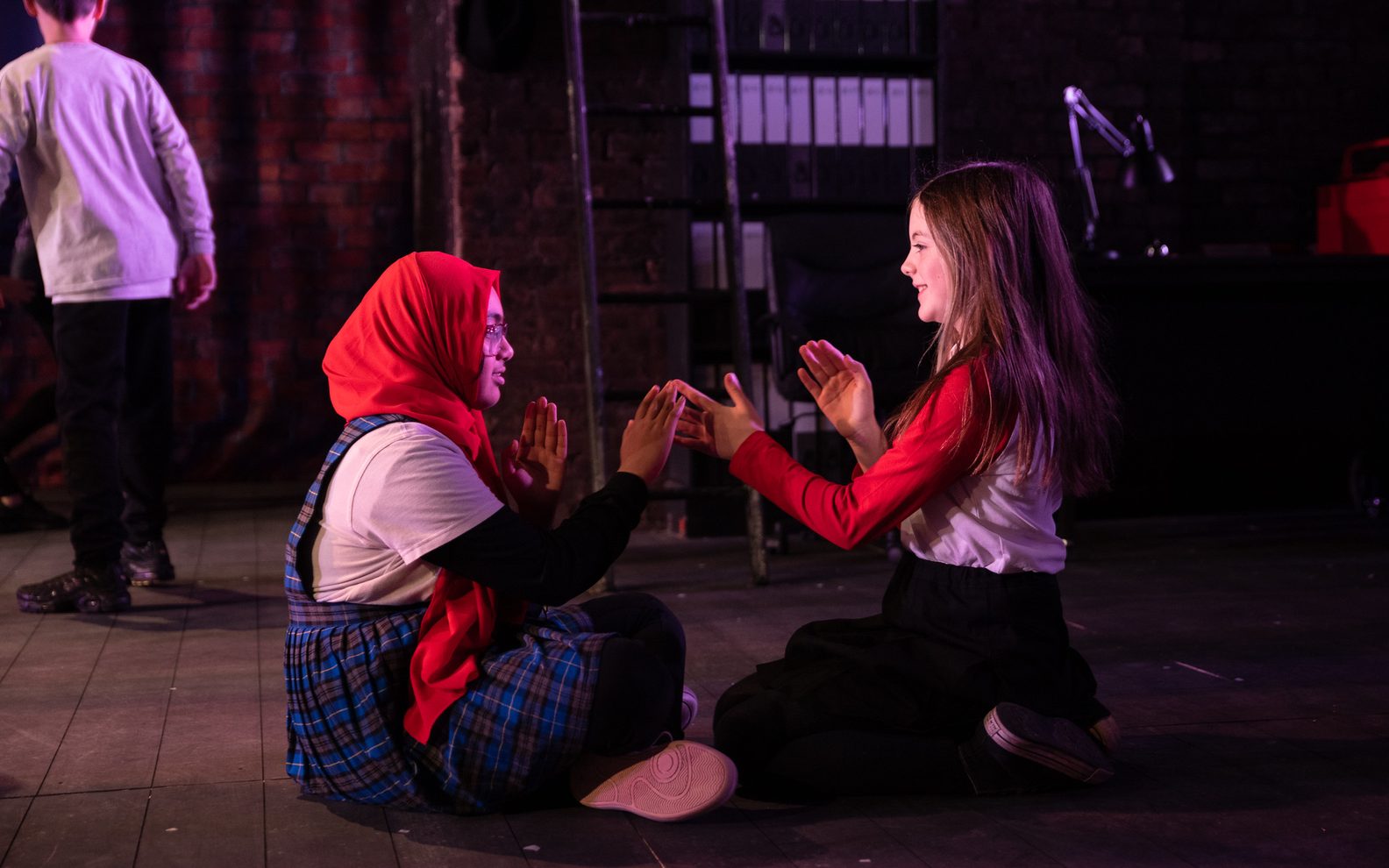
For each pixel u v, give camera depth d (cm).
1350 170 557
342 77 655
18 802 210
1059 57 550
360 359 195
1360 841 189
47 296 401
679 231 486
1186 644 315
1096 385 212
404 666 193
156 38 640
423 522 184
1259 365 460
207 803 209
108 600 357
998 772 202
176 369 652
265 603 373
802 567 430
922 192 212
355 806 206
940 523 208
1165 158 564
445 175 572
